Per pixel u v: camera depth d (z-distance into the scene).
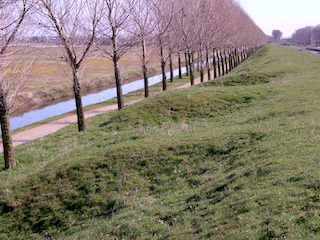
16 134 29.00
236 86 31.77
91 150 18.88
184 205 11.35
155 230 10.12
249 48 115.81
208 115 24.14
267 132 15.51
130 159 15.83
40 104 46.88
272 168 10.94
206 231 8.62
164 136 18.92
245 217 8.43
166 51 45.09
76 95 24.84
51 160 18.56
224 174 12.75
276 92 26.31
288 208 8.09
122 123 24.89
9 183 16.05
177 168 14.80
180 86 52.16
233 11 67.12
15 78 18.78
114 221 11.32
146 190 13.69
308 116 16.72
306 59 59.75
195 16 41.09
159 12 35.56
